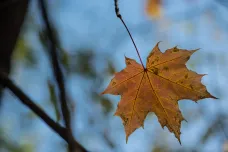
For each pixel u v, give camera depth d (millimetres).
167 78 786
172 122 782
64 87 690
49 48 719
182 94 782
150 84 788
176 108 783
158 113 786
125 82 785
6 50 922
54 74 700
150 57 786
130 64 786
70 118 678
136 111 785
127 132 781
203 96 778
